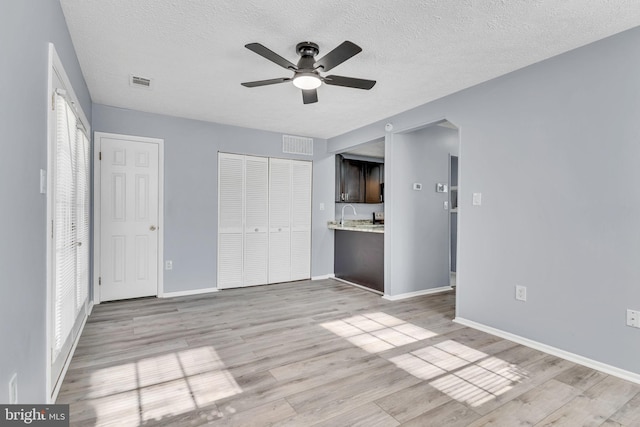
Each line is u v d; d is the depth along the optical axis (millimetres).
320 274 5457
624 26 2160
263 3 1931
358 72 2877
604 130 2307
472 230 3186
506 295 2900
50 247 1745
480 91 3107
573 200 2471
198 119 4344
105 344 2711
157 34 2277
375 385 2102
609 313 2281
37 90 1519
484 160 3082
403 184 4297
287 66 2293
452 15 2041
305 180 5320
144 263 4070
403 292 4281
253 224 4855
